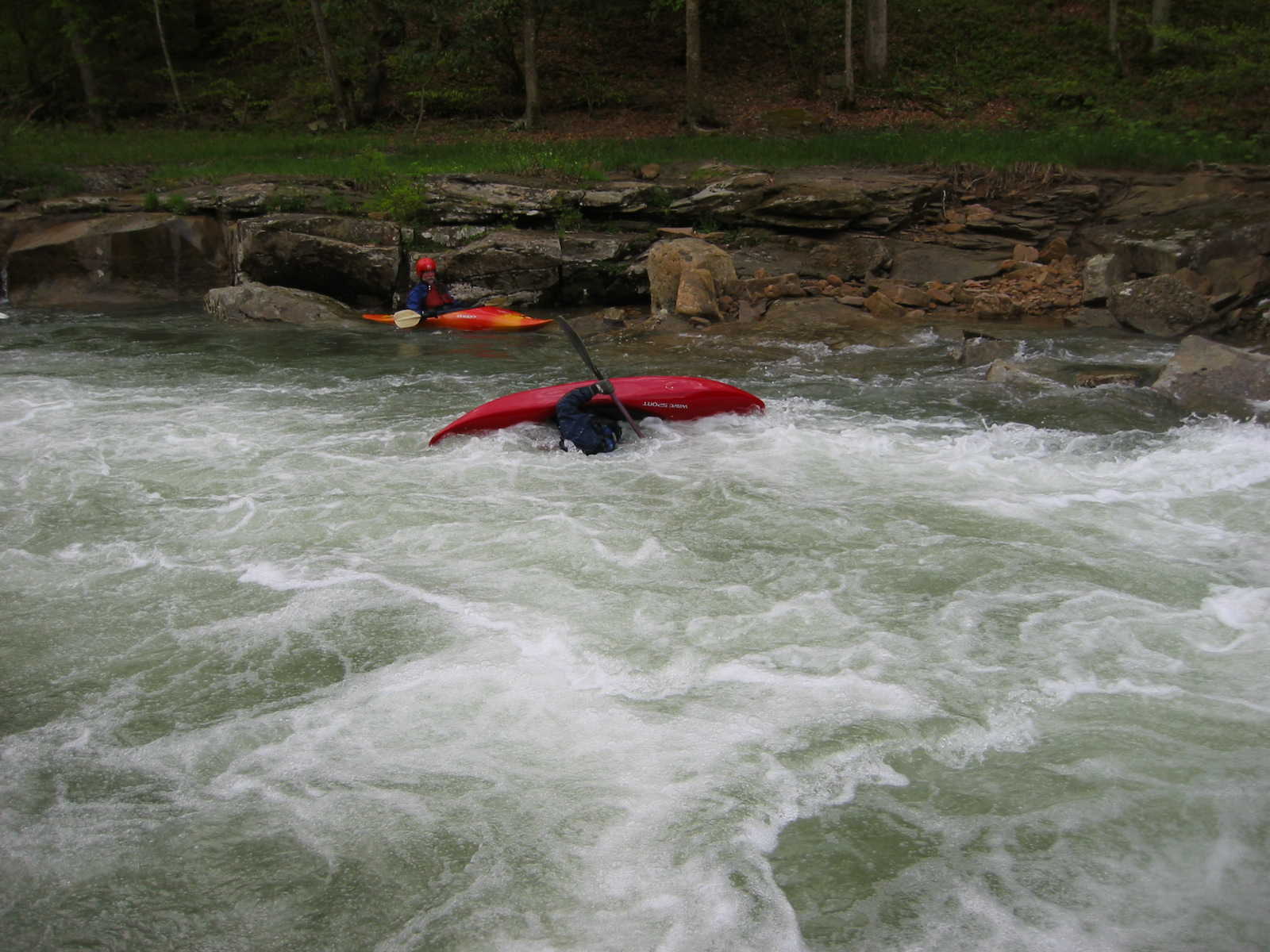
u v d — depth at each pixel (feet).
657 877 9.56
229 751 11.57
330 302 43.34
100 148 61.26
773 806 10.47
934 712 12.05
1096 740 11.44
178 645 13.99
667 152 58.18
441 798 10.68
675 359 33.22
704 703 12.33
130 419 25.62
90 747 11.74
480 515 18.52
